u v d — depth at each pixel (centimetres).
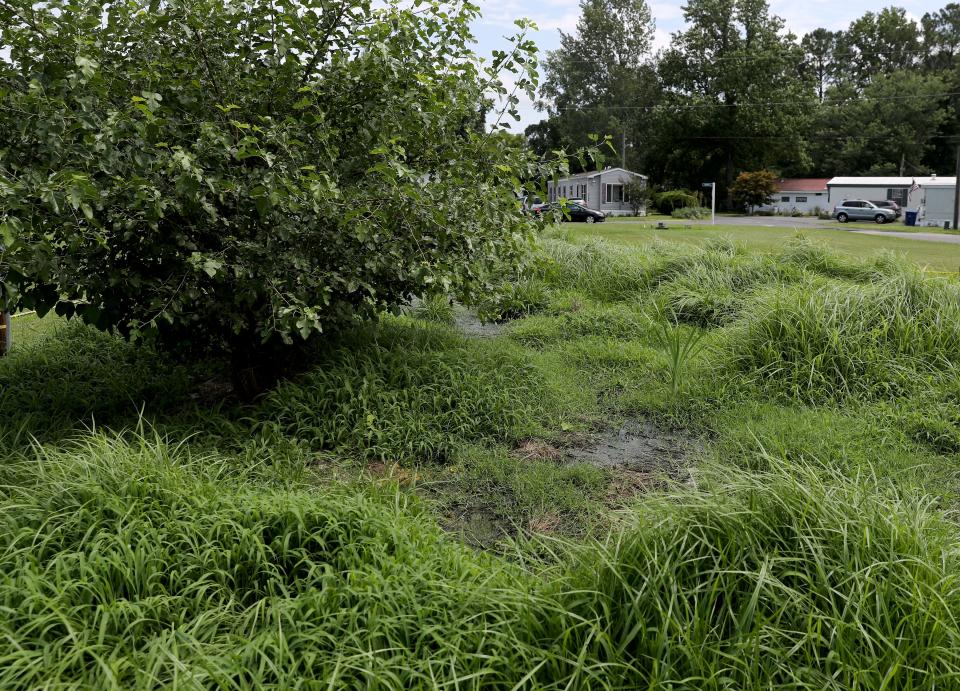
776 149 5691
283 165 457
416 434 505
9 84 452
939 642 239
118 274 444
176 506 337
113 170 432
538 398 586
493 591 281
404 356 606
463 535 391
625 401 593
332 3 513
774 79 5756
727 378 612
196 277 464
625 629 250
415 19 556
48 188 356
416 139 581
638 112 6216
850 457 468
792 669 237
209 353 559
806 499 295
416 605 271
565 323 832
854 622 242
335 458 475
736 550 279
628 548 281
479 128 636
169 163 400
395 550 322
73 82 412
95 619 257
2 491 365
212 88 509
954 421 524
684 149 5869
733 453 486
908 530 283
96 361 659
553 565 313
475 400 551
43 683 227
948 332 631
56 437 478
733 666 235
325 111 541
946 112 6550
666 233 2617
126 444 402
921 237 2747
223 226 482
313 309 448
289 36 502
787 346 629
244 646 252
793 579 269
